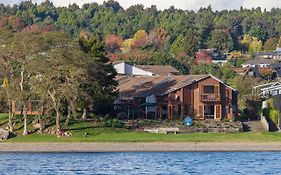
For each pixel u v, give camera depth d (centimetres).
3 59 18700
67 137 17838
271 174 11744
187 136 18138
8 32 19175
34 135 18200
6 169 12531
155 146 16800
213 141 17338
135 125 19462
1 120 19762
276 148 17075
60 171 12256
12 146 16925
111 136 17912
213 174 11744
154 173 11950
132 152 16562
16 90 18300
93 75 19062
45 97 18275
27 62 18412
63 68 18112
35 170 12406
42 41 18688
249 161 14162
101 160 14425
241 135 18525
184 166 13088
